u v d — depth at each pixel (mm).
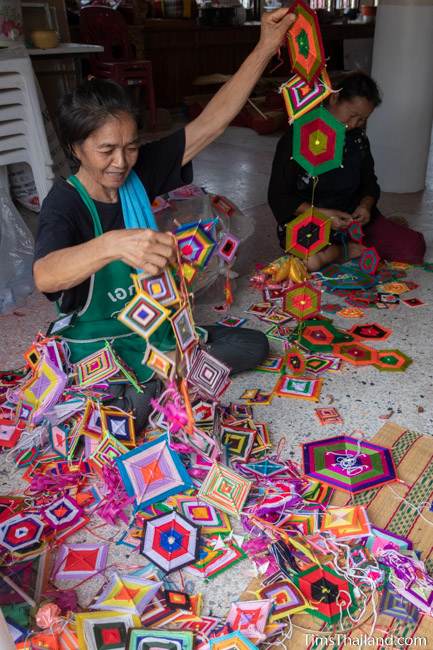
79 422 1563
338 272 2791
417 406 1884
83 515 1479
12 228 2676
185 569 1339
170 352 1601
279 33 1454
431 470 1617
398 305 2512
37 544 1396
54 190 1468
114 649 1151
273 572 1319
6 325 2391
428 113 3816
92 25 5652
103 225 1507
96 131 1271
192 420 1359
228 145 5461
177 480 1485
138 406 1620
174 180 1676
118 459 1447
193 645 1159
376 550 1355
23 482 1604
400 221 3205
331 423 1800
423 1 3471
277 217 2758
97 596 1277
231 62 7434
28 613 1227
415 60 3611
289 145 2645
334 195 2770
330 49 7812
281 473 1582
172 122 6492
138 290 1180
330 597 1259
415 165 3939
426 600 1252
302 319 2176
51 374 1554
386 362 2104
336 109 2549
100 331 1635
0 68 2518
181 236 1320
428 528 1444
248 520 1445
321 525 1429
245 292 2639
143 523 1402
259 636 1166
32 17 3486
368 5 8594
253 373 2055
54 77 3740
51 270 1209
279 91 1436
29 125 2670
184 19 6918
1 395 1905
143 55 6340
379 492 1544
